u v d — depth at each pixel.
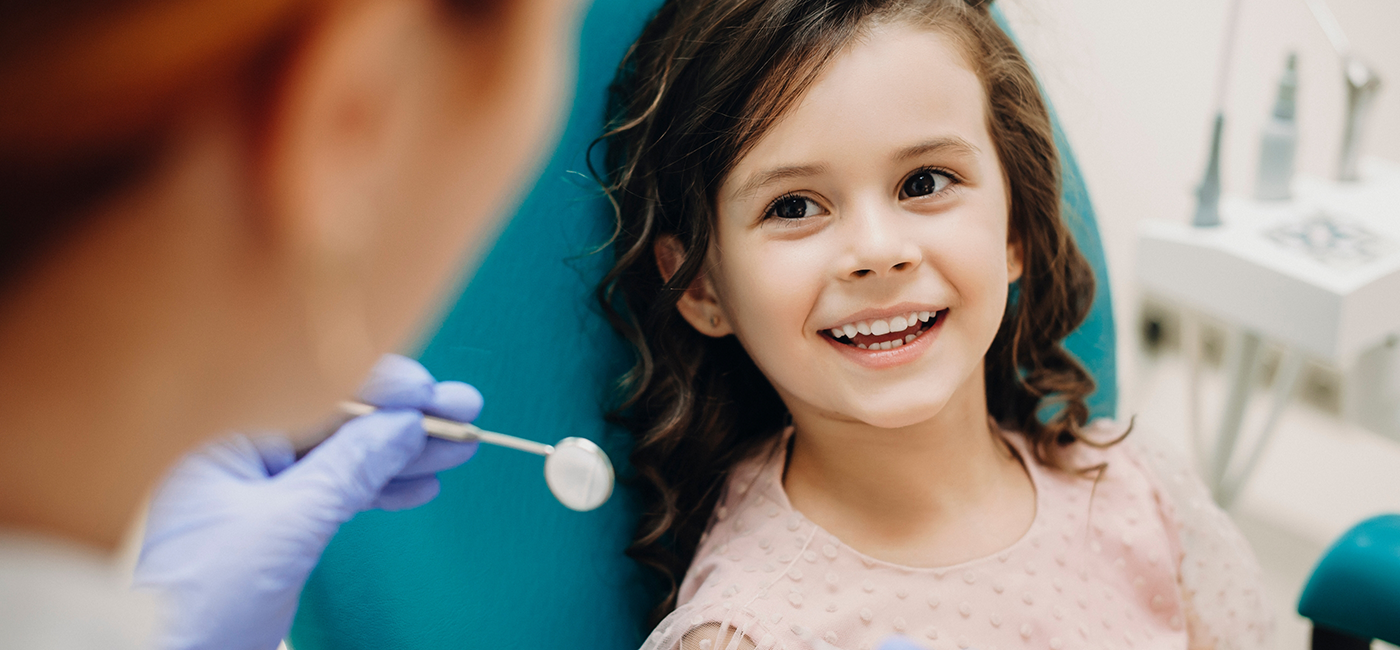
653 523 0.84
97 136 0.18
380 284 0.21
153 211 0.18
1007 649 0.75
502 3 0.20
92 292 0.19
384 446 0.66
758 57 0.68
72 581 0.22
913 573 0.76
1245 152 1.80
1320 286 1.32
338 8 0.18
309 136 0.19
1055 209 0.86
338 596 0.74
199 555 0.61
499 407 0.79
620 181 0.80
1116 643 0.79
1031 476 0.85
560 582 0.82
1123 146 1.75
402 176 0.20
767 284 0.69
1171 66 1.71
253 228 0.19
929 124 0.67
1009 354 0.91
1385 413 1.42
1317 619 0.84
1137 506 0.86
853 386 0.70
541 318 0.80
